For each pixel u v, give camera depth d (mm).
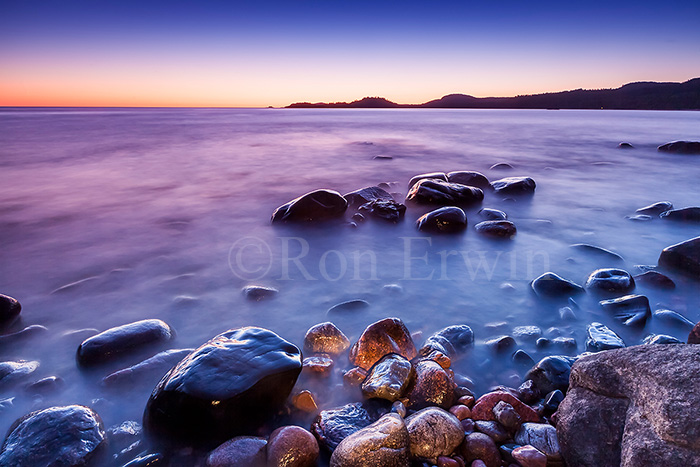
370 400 2639
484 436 2260
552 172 11953
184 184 10008
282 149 17188
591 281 4211
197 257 5254
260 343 2697
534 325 3611
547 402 2549
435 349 3055
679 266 4441
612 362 2006
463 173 9211
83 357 2947
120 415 2555
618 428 1880
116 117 49406
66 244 5727
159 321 3375
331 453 2230
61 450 2064
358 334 3496
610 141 20375
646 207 7391
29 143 18469
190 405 2262
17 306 3693
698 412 1556
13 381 2820
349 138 22531
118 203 8062
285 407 2582
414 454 2164
